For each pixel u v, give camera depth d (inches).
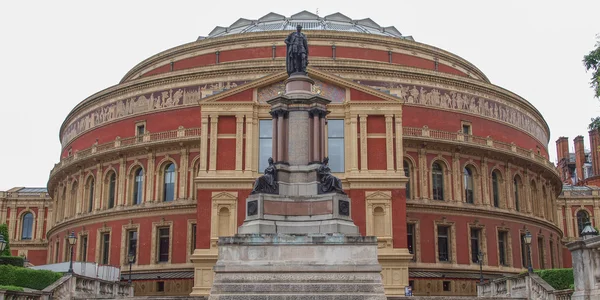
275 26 3619.6
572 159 5492.1
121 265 2810.0
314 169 1419.8
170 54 3371.1
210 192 2272.4
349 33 3186.5
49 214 4264.3
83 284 1644.9
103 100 3198.8
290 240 1307.8
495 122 3137.3
